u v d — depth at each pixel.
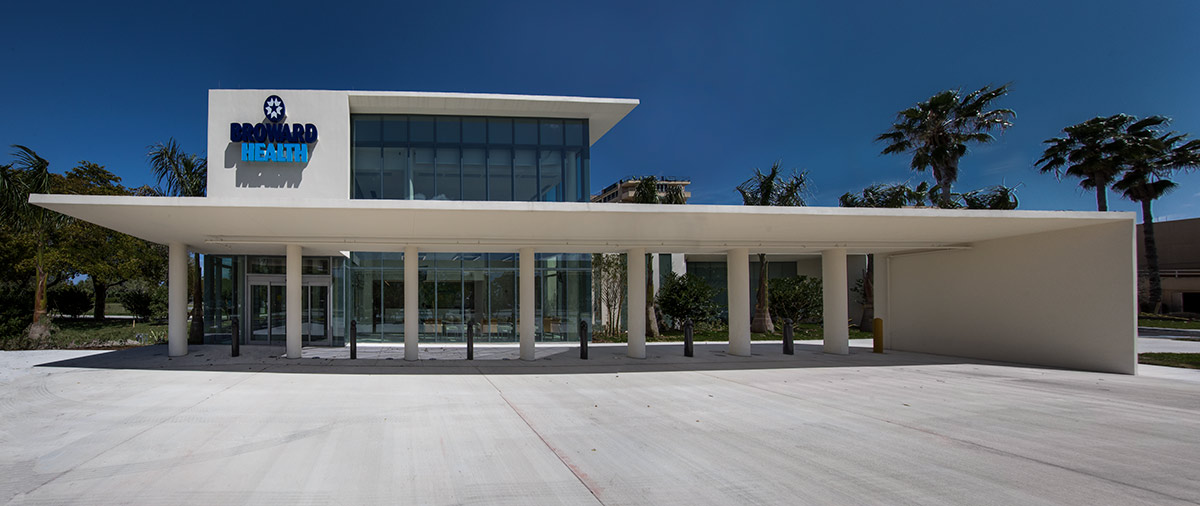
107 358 14.85
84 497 5.01
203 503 4.90
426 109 20.17
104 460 6.10
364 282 20.66
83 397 9.62
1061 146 32.72
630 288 16.50
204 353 15.95
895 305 19.47
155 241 15.46
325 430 7.51
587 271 21.69
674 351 18.22
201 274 20.47
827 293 17.69
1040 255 15.06
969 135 24.39
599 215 12.22
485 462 6.16
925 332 18.28
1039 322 15.02
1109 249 13.62
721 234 14.80
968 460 6.29
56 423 7.77
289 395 10.00
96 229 26.03
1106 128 31.64
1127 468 6.04
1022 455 6.51
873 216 12.70
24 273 24.61
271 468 5.88
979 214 12.87
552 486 5.41
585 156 21.20
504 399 9.88
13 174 17.58
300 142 18.67
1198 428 7.88
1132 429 7.80
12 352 16.27
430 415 8.52
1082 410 9.08
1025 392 10.76
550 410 8.97
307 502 4.95
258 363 14.26
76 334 21.64
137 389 10.41
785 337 17.53
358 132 20.28
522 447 6.77
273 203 11.02
